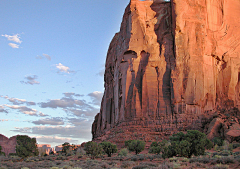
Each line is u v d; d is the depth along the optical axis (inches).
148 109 2413.9
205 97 2386.8
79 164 1406.3
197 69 2388.0
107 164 1347.2
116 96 2773.1
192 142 1465.3
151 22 2662.4
